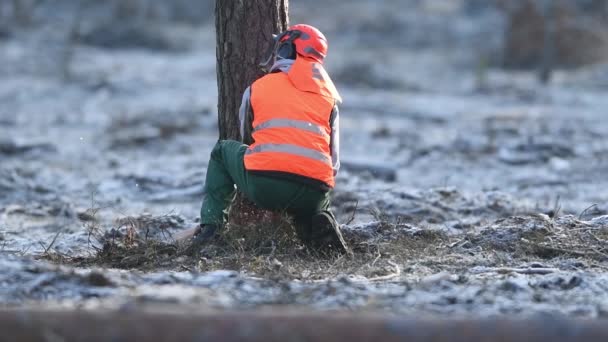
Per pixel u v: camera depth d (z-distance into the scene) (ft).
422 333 38.83
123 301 48.49
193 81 286.66
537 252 68.90
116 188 120.67
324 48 66.80
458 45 438.81
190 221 83.97
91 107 230.27
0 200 112.06
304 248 66.54
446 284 54.65
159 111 215.72
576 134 181.47
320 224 65.46
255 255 65.41
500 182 132.77
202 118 201.16
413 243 71.51
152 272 62.18
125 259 67.05
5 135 179.73
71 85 268.82
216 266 63.05
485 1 499.10
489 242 71.26
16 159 153.28
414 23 480.23
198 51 414.21
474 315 46.91
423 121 212.43
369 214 93.09
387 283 56.95
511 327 38.93
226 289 52.26
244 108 66.23
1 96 248.93
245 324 39.47
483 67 300.61
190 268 63.26
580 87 297.74
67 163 148.56
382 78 300.81
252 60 72.49
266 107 64.54
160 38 416.26
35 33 405.59
